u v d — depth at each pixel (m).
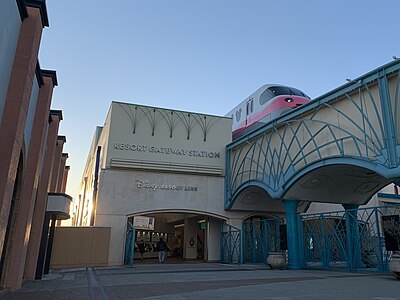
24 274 12.33
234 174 24.97
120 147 23.94
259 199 24.92
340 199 20.77
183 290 9.30
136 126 24.73
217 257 25.16
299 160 17.77
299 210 25.16
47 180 13.04
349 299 7.59
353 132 14.89
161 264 22.83
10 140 7.36
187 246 28.67
